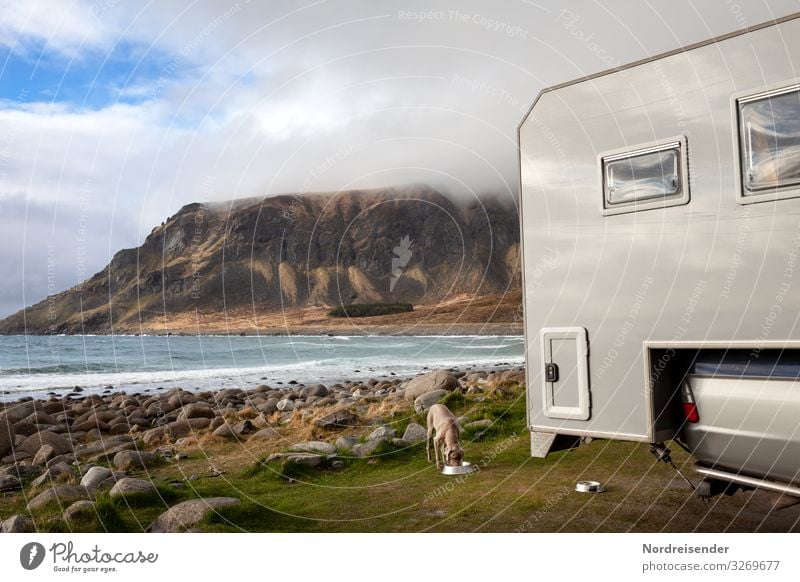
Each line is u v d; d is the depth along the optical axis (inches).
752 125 165.6
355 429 440.1
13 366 1700.3
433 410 305.3
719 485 179.3
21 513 242.8
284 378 1268.5
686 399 179.8
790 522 198.8
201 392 967.6
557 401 209.6
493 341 2618.1
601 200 199.3
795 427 156.1
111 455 391.5
